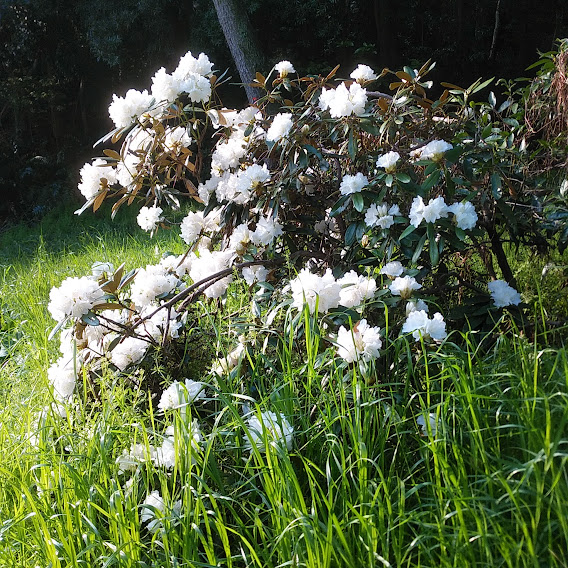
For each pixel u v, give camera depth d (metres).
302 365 2.86
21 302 5.44
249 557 2.31
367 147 3.61
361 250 3.44
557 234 3.84
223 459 2.63
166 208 10.34
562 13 14.09
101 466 2.55
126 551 2.21
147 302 3.29
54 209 12.90
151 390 3.24
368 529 2.01
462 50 14.66
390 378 2.74
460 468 2.12
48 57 15.05
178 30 13.45
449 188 3.09
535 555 1.79
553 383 2.43
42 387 3.38
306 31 13.86
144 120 3.58
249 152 3.71
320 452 2.50
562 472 2.01
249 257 3.33
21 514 2.42
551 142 3.91
